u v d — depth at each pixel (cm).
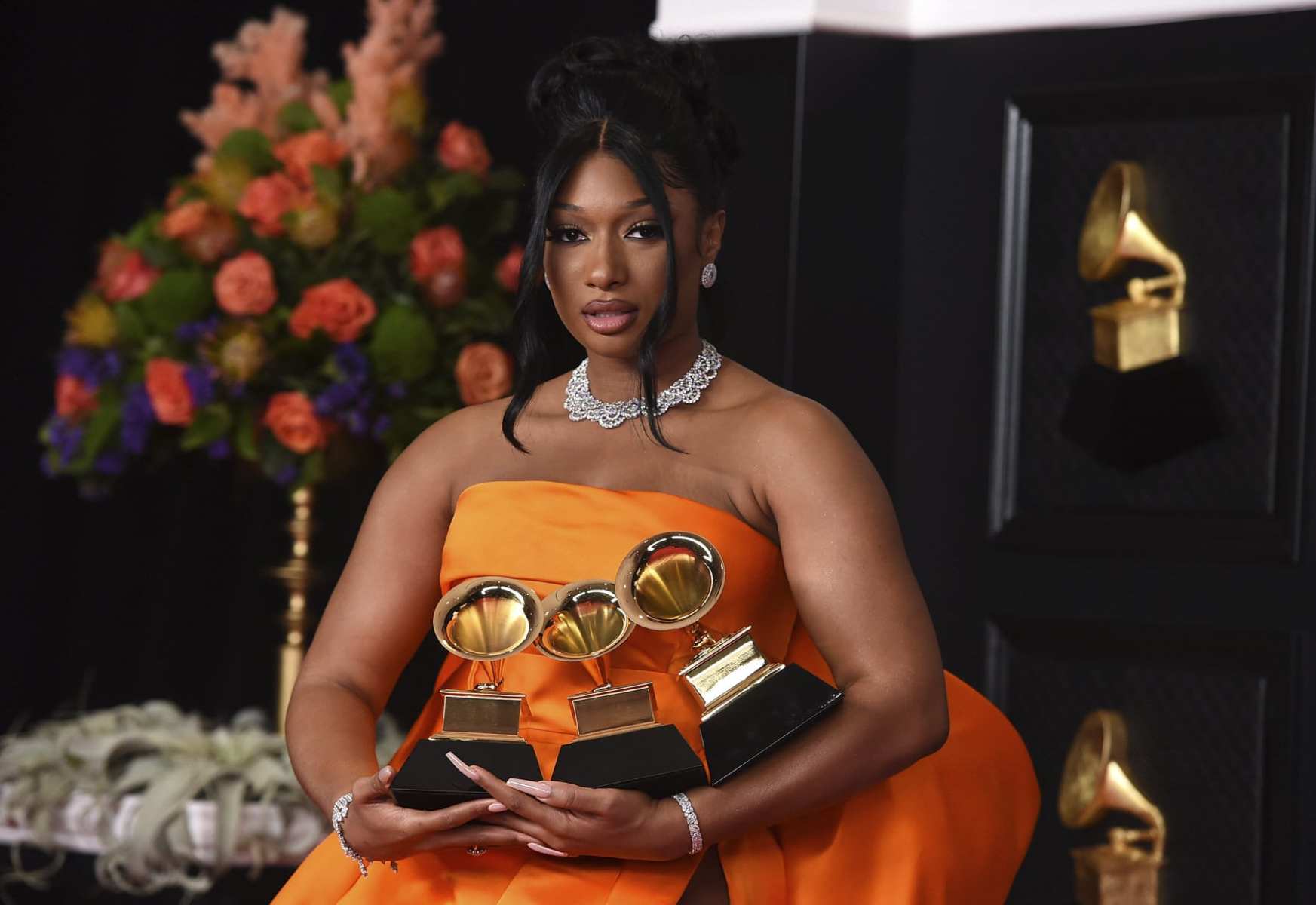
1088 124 409
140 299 381
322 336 374
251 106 405
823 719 204
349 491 521
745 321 407
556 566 217
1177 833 392
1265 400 388
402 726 490
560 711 213
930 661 211
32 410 577
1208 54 397
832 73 410
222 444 377
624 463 225
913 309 432
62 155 575
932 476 429
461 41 519
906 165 434
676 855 196
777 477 218
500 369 379
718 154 229
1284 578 384
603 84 226
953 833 224
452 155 400
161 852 345
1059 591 411
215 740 368
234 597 552
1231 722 388
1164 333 394
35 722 573
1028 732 412
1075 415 407
